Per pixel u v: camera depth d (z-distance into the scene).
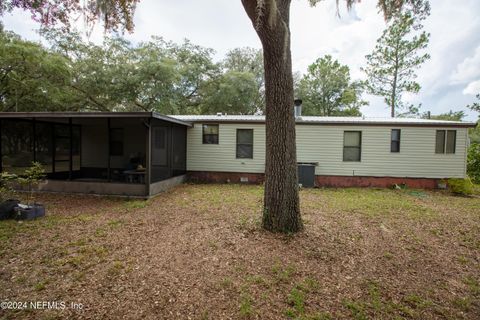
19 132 7.79
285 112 3.86
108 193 6.98
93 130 10.46
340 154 9.55
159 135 7.54
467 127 8.96
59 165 9.40
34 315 2.06
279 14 3.51
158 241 3.71
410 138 9.25
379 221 4.96
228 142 10.07
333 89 24.88
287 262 3.09
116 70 16.55
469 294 2.55
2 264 2.92
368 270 2.99
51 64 12.91
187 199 6.74
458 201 7.07
